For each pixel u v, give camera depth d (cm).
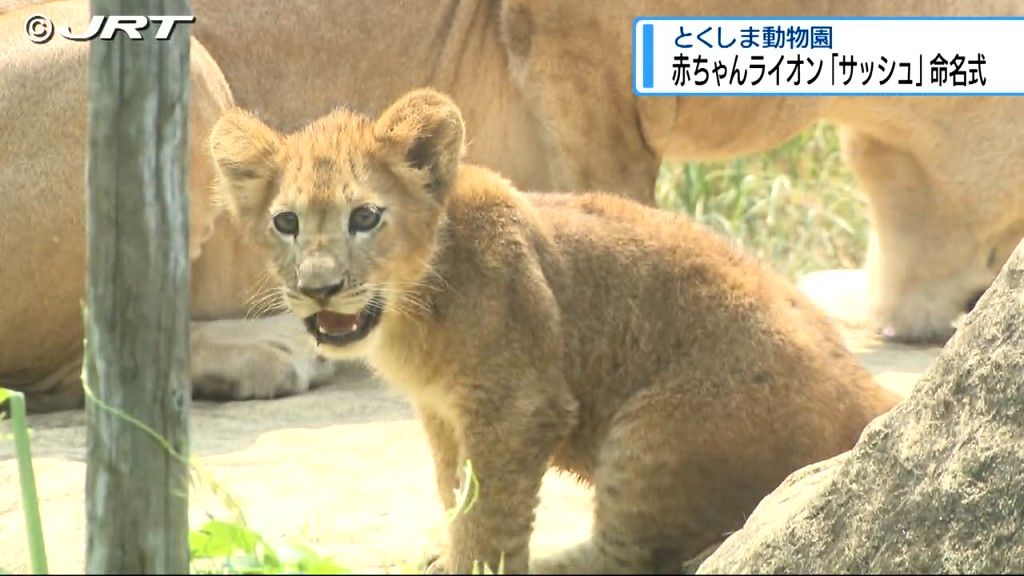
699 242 980
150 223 677
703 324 942
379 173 890
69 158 1279
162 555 698
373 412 1298
